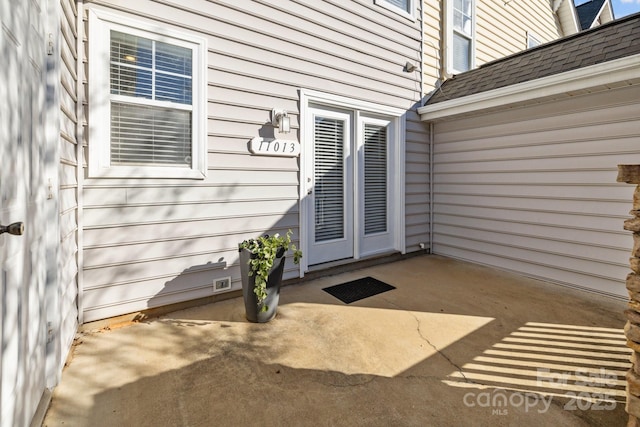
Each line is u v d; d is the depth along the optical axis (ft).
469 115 14.40
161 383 5.94
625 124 10.07
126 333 7.86
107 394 5.61
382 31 13.96
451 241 15.71
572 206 11.39
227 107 9.87
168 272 9.05
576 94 10.91
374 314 9.11
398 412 5.28
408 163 15.43
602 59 9.87
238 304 9.80
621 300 10.22
